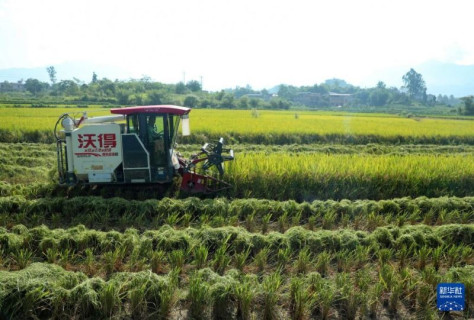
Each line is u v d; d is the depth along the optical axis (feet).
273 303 19.07
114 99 205.16
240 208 31.24
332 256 24.63
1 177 40.91
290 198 37.27
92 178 33.47
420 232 26.43
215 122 91.45
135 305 18.93
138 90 241.55
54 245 24.22
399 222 30.17
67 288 19.74
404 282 21.47
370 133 81.25
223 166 38.04
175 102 204.44
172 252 23.26
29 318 18.26
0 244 24.09
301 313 19.08
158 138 33.81
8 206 30.58
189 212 30.60
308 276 21.61
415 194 38.32
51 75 484.33
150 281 19.84
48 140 68.18
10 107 155.63
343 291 20.17
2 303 18.06
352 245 25.22
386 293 21.25
